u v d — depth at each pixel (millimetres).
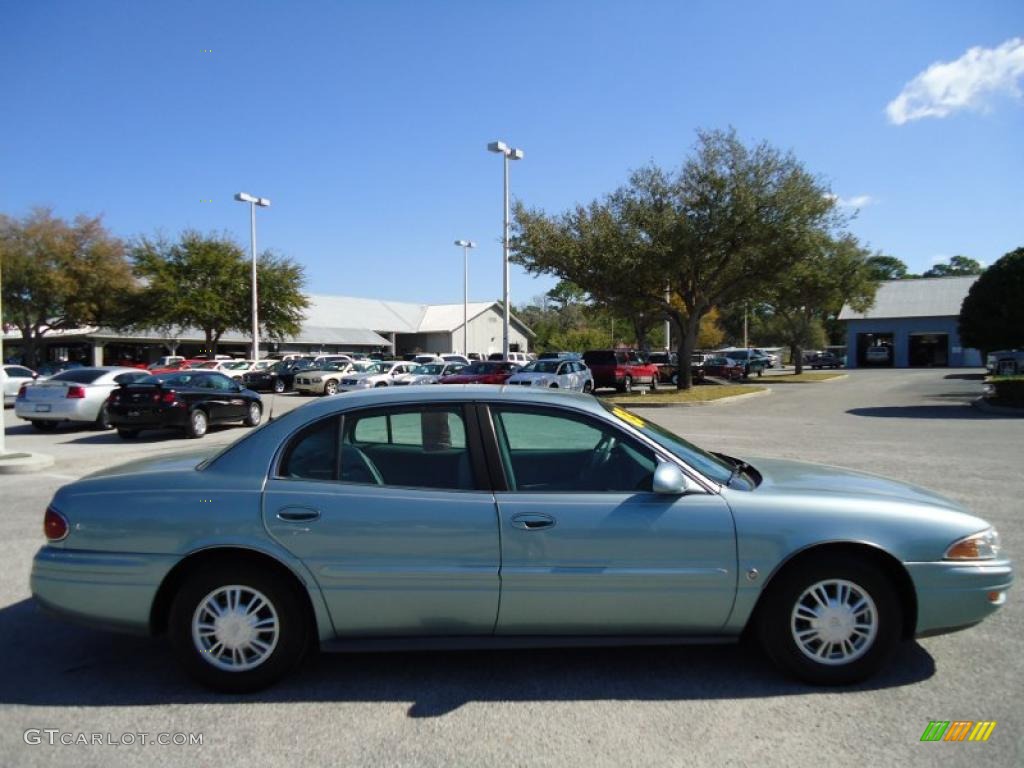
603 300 29078
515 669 4160
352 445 4035
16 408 17016
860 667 3855
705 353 47188
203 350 54219
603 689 3898
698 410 21922
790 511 3850
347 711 3676
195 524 3797
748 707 3686
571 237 27484
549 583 3766
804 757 3229
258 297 46281
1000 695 3799
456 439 4027
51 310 44250
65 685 4008
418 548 3775
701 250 26062
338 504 3812
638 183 26828
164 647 4539
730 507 3846
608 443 4121
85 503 3910
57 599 3854
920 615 3854
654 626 3854
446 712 3656
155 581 3797
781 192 24906
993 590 3875
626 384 30344
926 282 59594
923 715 3598
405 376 29328
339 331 59469
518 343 71250
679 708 3680
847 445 13422
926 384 33188
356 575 3770
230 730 3498
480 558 3771
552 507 3811
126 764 3227
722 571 3791
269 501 3820
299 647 3881
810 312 43688
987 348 23188
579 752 3275
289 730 3490
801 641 3883
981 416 18859
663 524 3793
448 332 65938
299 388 30688
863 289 40219
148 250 45250
